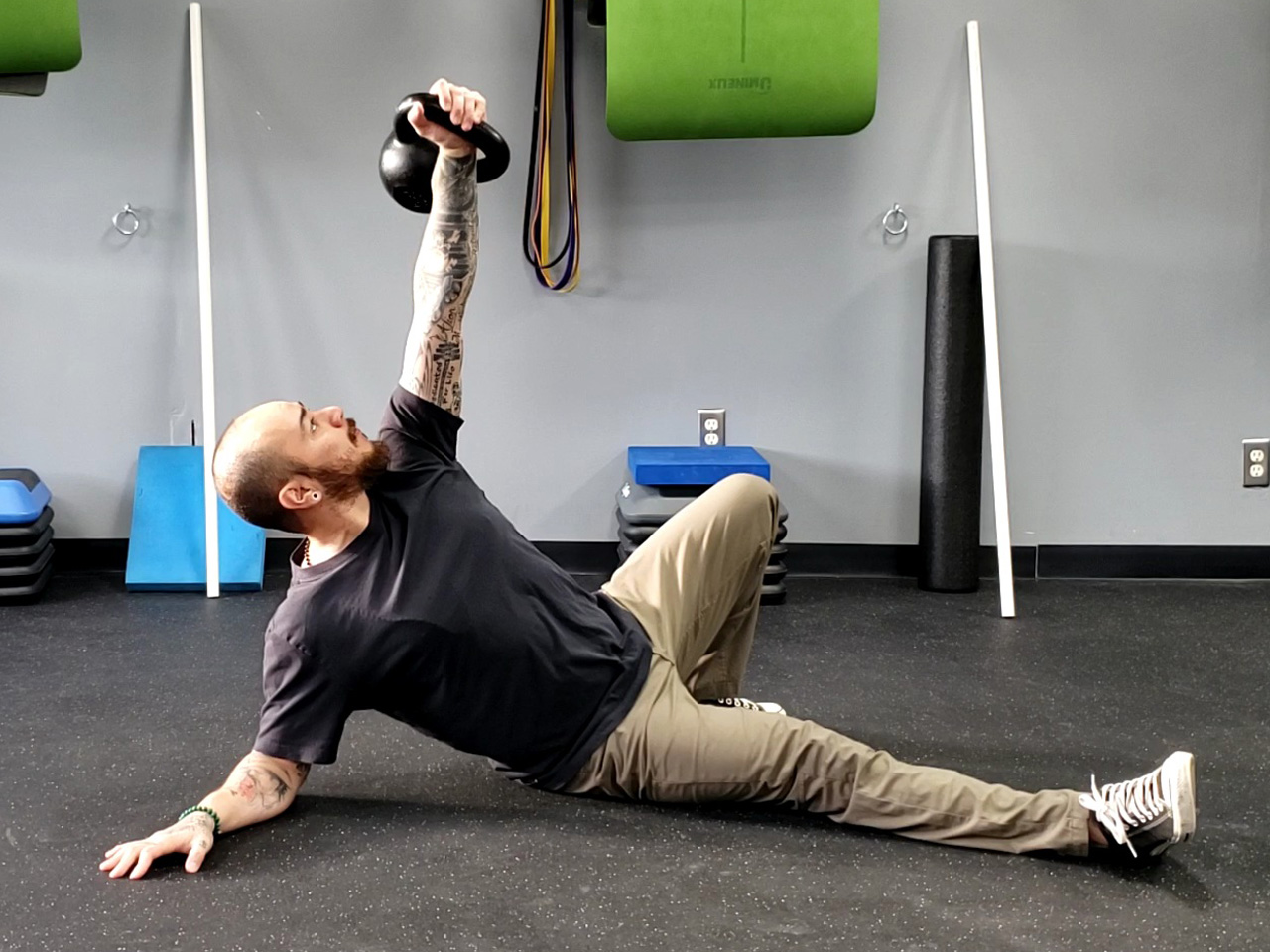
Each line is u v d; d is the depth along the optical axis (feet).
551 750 7.16
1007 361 12.69
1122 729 8.64
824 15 11.02
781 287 12.74
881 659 10.25
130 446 13.06
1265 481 12.76
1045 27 12.25
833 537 13.08
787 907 6.15
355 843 6.88
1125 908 6.12
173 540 12.54
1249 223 12.41
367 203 12.75
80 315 12.86
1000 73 12.34
